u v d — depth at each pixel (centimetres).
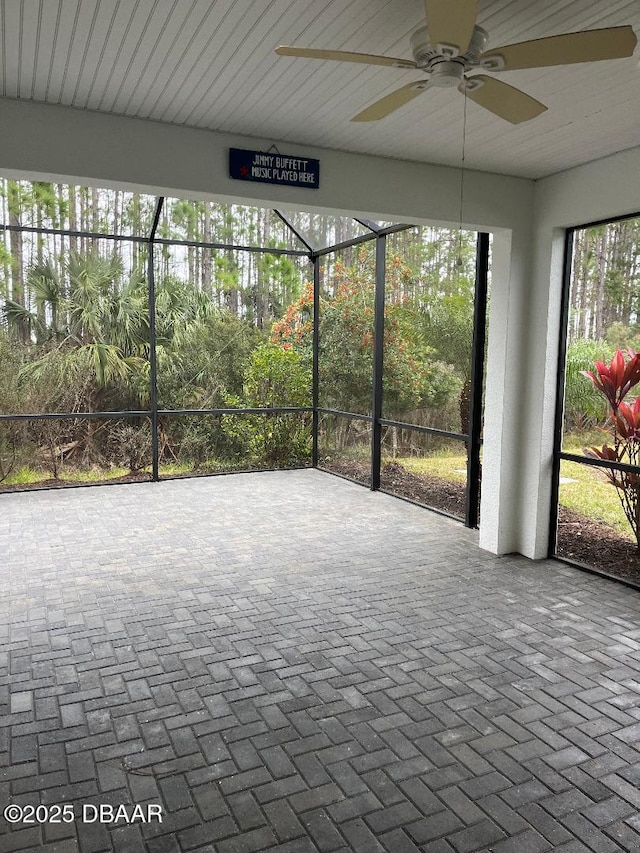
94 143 361
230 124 378
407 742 275
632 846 219
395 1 238
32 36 270
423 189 455
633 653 356
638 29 262
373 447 742
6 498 699
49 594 429
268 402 874
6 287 753
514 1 239
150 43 276
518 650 358
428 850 217
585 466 487
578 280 481
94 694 310
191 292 832
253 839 221
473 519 595
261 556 511
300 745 272
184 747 271
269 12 248
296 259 867
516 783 250
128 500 694
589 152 425
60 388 780
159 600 421
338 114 359
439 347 629
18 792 244
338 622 391
